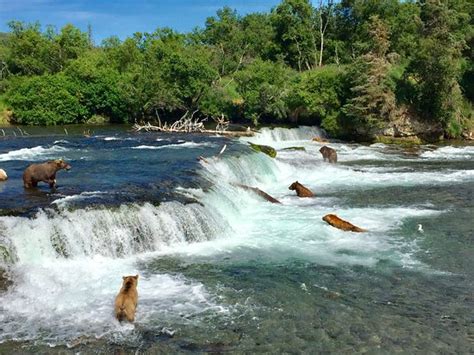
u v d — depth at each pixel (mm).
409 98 46469
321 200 23000
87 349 9820
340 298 12344
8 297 11922
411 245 16484
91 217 15195
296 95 50312
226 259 15094
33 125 55125
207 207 18031
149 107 53719
